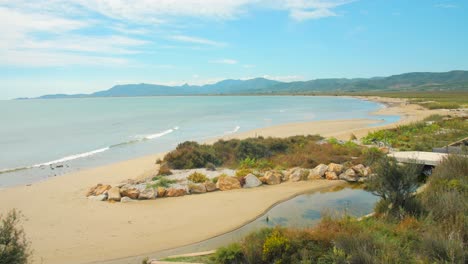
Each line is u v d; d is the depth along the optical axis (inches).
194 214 452.4
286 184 604.1
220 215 445.4
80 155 1040.2
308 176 637.9
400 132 1137.4
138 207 488.4
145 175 695.7
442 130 1120.2
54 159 981.2
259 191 559.2
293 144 929.5
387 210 358.0
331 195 528.7
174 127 1809.8
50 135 1498.5
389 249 253.6
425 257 246.5
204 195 544.7
